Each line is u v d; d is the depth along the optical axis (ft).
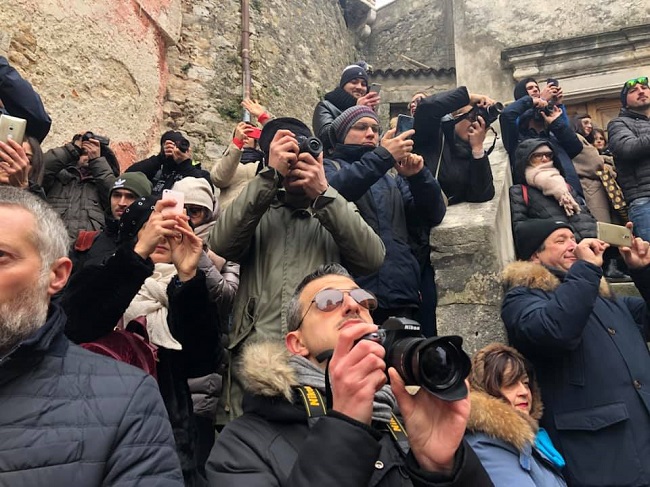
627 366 8.70
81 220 12.36
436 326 10.43
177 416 6.72
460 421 4.71
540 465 7.70
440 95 11.78
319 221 7.99
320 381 5.82
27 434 4.21
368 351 4.53
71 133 16.71
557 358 8.82
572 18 26.05
